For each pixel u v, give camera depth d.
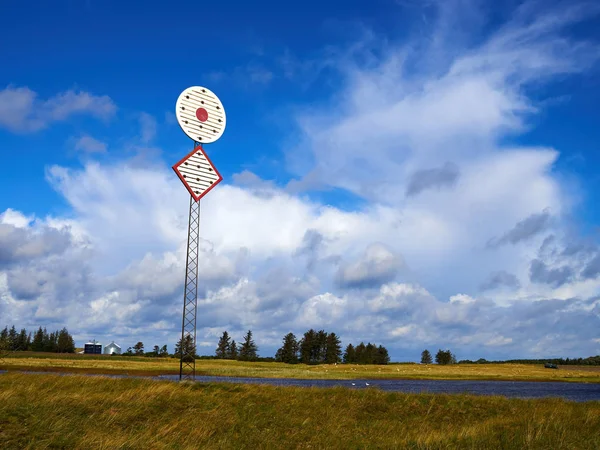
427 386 68.81
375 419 25.47
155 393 25.00
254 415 22.78
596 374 143.25
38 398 21.25
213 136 49.22
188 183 46.62
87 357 163.75
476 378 104.25
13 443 15.32
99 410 21.00
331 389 31.23
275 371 99.44
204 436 18.50
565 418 24.64
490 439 18.89
